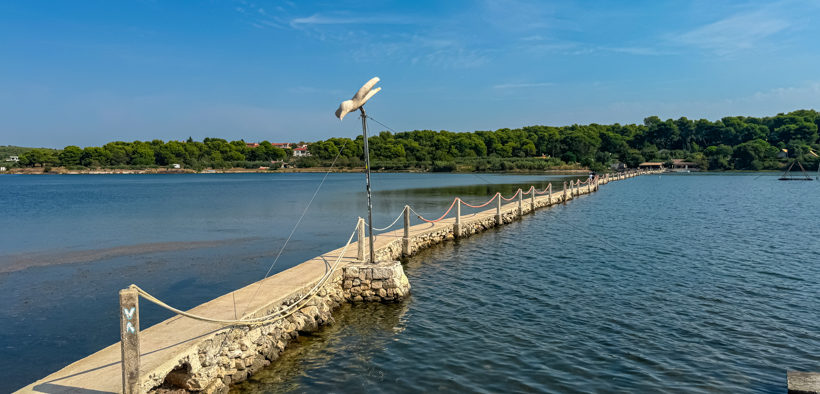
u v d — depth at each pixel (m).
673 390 9.51
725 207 46.47
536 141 199.00
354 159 190.00
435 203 51.91
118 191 81.31
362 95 14.60
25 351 11.74
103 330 13.20
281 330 12.02
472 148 197.88
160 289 17.41
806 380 8.94
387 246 20.34
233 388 9.96
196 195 69.75
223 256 23.34
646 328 12.91
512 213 36.53
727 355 11.12
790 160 148.62
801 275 18.61
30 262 22.44
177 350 8.97
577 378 10.09
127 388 7.59
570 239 27.77
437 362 11.03
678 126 199.62
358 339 12.57
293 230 31.97
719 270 19.56
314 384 10.09
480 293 16.58
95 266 21.34
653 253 23.27
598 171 157.38
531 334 12.62
